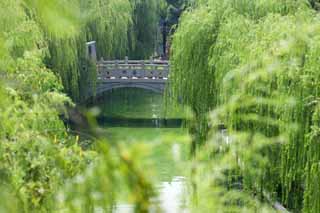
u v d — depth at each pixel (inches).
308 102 414.0
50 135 161.5
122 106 1360.7
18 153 144.8
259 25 595.8
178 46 730.2
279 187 491.5
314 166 400.2
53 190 133.0
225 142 190.5
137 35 1460.4
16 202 101.7
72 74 1063.6
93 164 118.3
